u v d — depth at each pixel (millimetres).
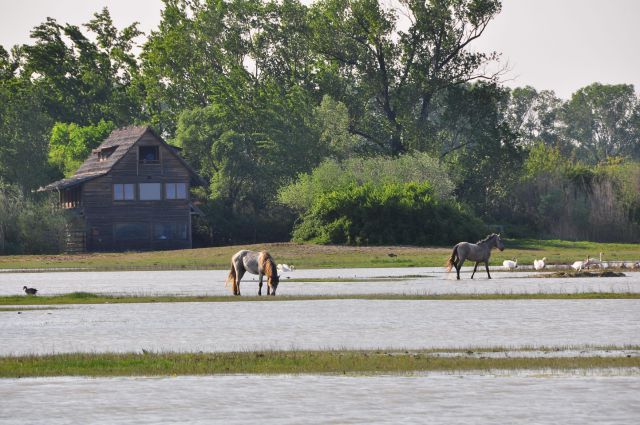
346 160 102125
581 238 105750
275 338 26969
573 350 24094
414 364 22172
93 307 36188
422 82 109688
